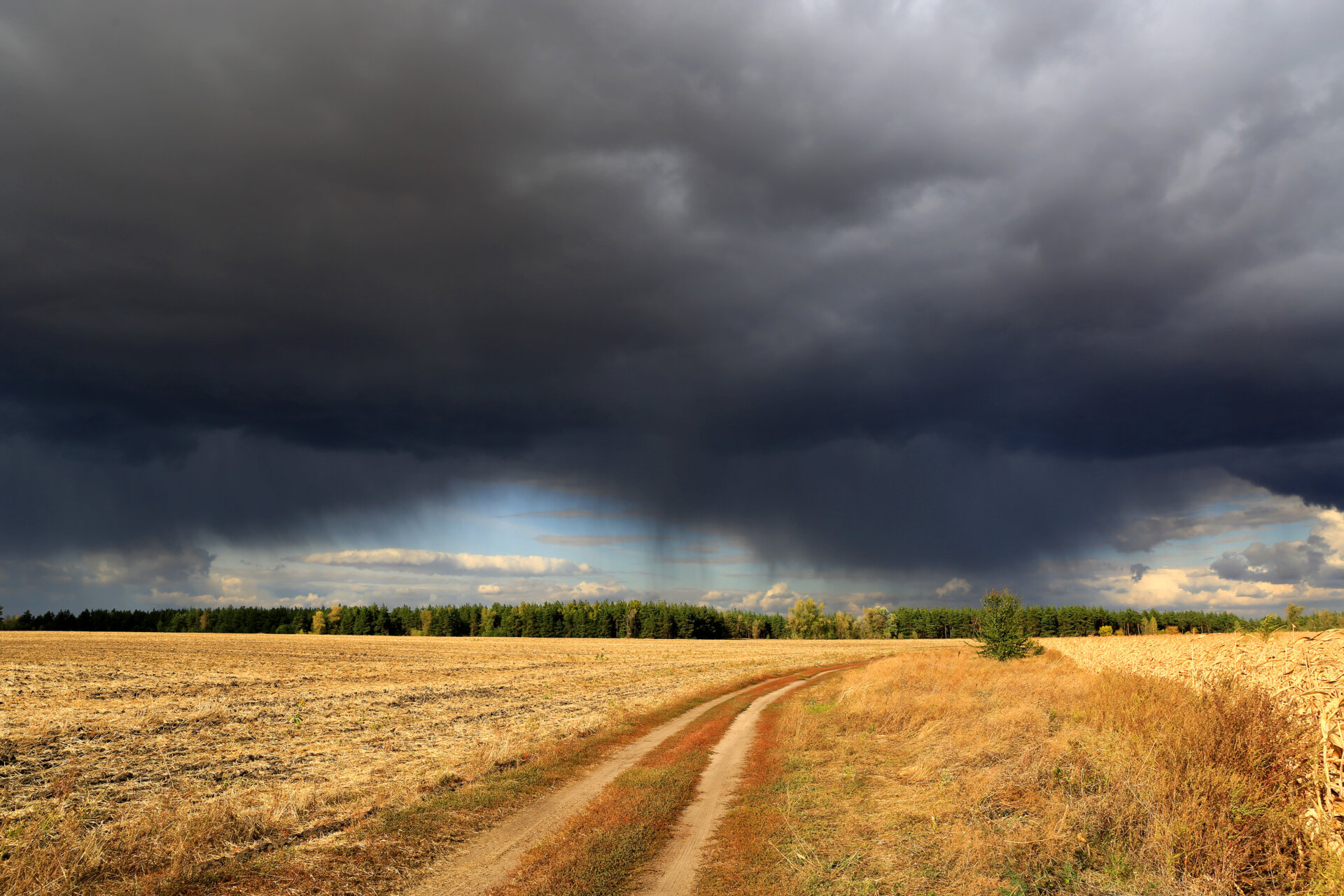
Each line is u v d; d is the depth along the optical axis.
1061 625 143.12
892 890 8.59
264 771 15.68
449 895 8.74
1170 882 7.95
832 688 35.03
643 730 22.34
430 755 17.56
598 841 10.67
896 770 15.50
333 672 45.03
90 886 8.61
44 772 15.16
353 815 12.02
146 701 27.91
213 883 8.91
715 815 12.48
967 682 28.95
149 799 13.07
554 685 38.34
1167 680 20.72
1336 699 8.65
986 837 9.76
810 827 11.37
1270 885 7.98
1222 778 9.22
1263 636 21.02
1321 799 8.35
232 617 174.62
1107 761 12.13
